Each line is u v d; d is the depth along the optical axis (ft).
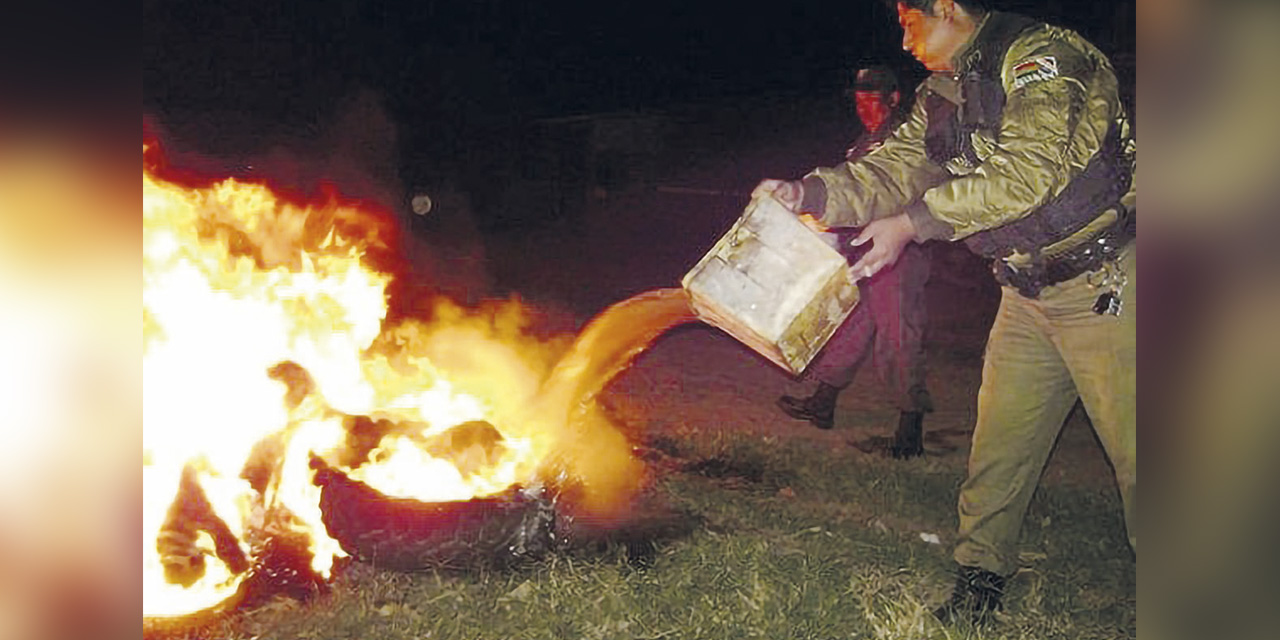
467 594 16.03
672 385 29.50
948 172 14.24
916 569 17.67
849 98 60.90
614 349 22.86
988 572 15.74
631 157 57.93
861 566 17.65
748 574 16.97
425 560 16.53
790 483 21.75
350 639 14.90
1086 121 13.24
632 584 16.44
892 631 15.46
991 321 38.34
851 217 14.43
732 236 13.96
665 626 15.39
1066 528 20.04
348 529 16.51
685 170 60.18
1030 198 13.14
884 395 29.37
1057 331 14.11
